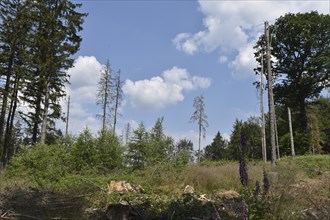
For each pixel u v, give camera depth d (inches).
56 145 838.5
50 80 1040.2
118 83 1675.7
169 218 323.9
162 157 971.3
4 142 1026.7
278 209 270.7
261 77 1261.1
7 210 287.9
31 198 310.8
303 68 1831.9
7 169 728.3
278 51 1877.5
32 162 703.1
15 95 1000.9
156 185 591.8
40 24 1044.5
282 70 1892.2
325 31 1809.8
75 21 1048.2
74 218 307.1
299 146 1688.0
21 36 968.3
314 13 1818.4
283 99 1889.8
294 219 271.3
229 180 543.2
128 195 466.0
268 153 2046.0
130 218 323.6
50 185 550.9
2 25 952.3
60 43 1026.7
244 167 227.8
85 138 881.5
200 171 589.9
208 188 546.0
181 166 676.1
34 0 968.3
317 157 941.2
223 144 3142.2
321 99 1878.7
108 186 526.6
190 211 334.6
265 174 282.5
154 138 1026.7
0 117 940.0
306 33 1754.4
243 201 221.1
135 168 920.9
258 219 249.9
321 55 1785.2
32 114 1103.0
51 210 305.7
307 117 1813.5
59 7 1026.1
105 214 324.8
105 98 1612.9
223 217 328.8
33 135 1114.1
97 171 775.7
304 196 332.8
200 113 1956.2
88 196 390.3
